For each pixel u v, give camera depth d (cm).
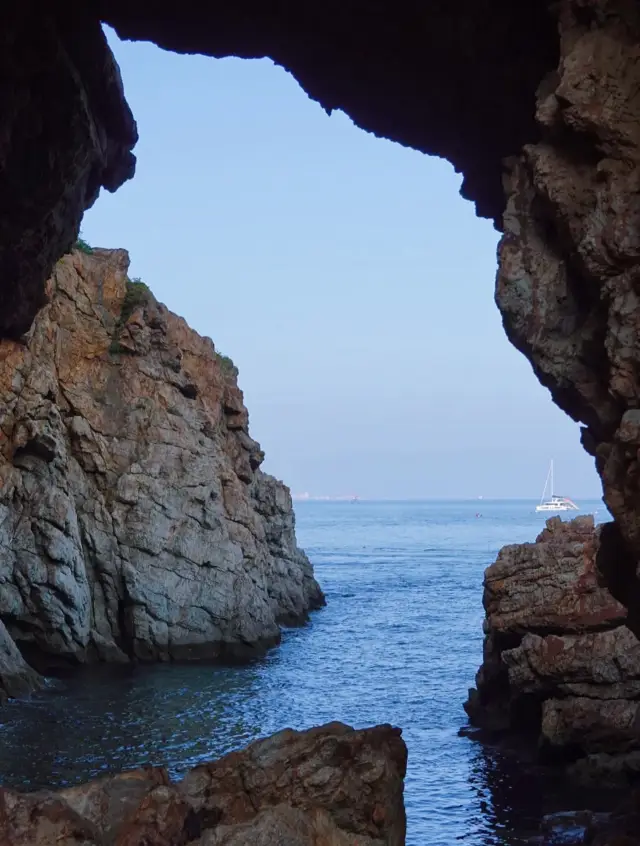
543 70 1670
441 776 2781
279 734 1374
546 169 1396
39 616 4466
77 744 3200
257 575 5438
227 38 1950
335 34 1866
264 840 1165
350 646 5412
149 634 4834
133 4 1900
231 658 4994
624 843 1617
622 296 1310
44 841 1083
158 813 1183
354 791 1315
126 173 2386
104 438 4962
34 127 1845
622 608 2811
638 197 1302
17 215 1931
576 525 3103
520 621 2959
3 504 4444
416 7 1719
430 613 6800
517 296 1498
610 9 1319
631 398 1309
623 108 1311
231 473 5472
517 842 2233
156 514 4941
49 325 4822
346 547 14812
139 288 5209
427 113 1947
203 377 5731
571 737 2758
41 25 1736
